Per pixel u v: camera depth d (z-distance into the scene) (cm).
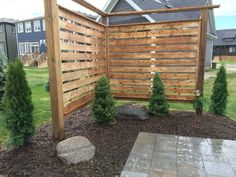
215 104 436
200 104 419
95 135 321
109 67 486
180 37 425
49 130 343
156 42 443
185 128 351
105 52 479
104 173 226
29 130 270
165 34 434
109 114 356
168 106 414
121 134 328
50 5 272
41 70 1605
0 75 498
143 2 1045
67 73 325
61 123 301
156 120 386
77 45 353
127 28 459
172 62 438
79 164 238
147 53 453
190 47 421
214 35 1725
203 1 1391
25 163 240
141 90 468
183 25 420
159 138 317
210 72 1388
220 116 426
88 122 380
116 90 489
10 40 2523
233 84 897
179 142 304
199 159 257
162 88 408
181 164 246
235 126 369
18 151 263
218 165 244
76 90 358
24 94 263
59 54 293
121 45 470
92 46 413
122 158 258
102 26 457
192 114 424
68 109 333
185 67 430
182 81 436
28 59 2122
